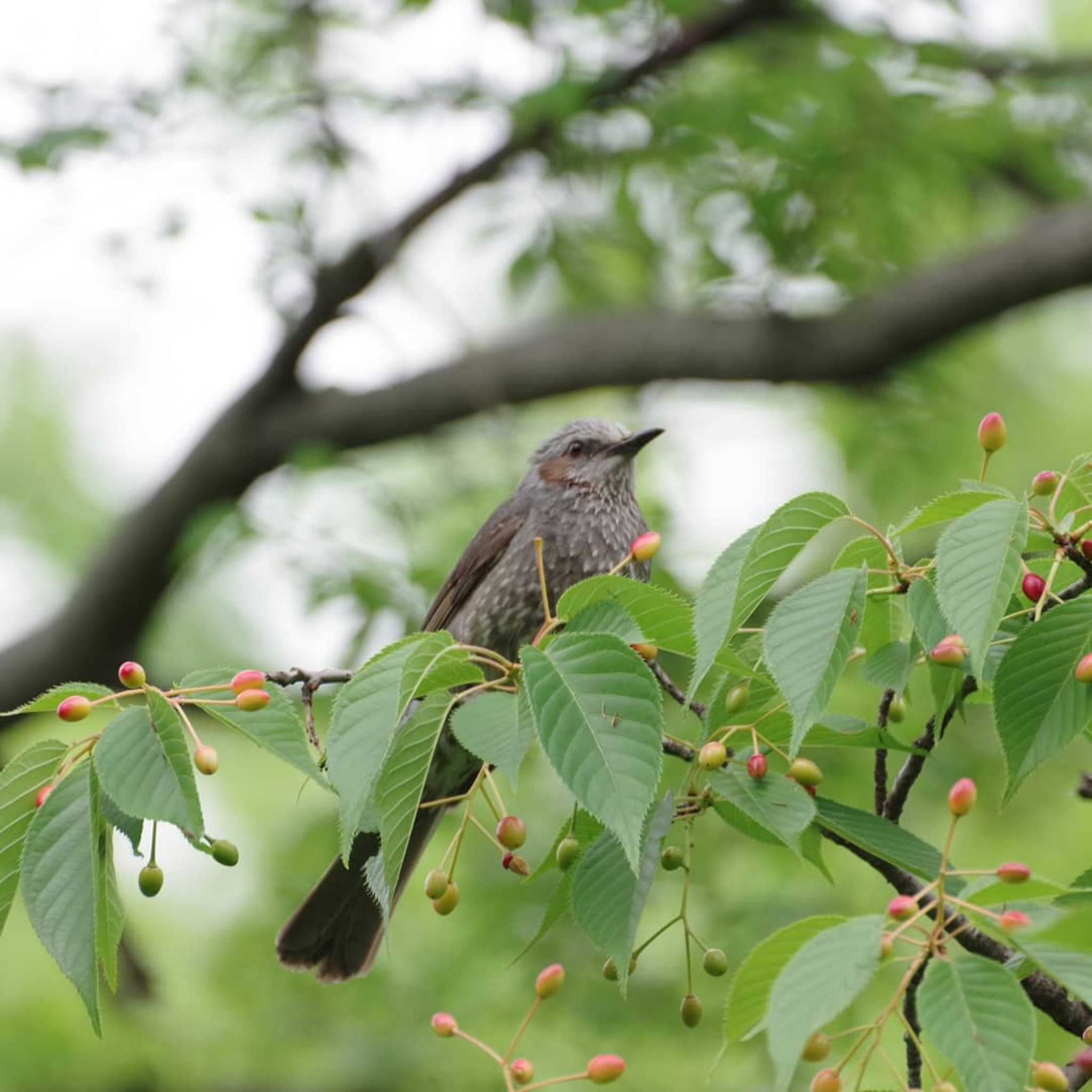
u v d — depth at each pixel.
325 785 4.40
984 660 4.79
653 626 4.96
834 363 13.38
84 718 4.44
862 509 15.09
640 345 13.50
